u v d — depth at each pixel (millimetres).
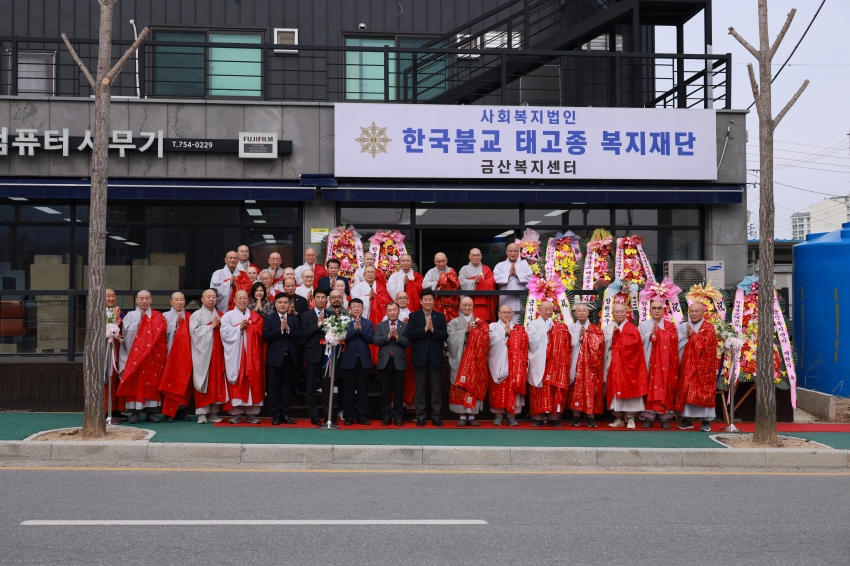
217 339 11344
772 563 5637
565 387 11625
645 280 13672
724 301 13141
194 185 13969
